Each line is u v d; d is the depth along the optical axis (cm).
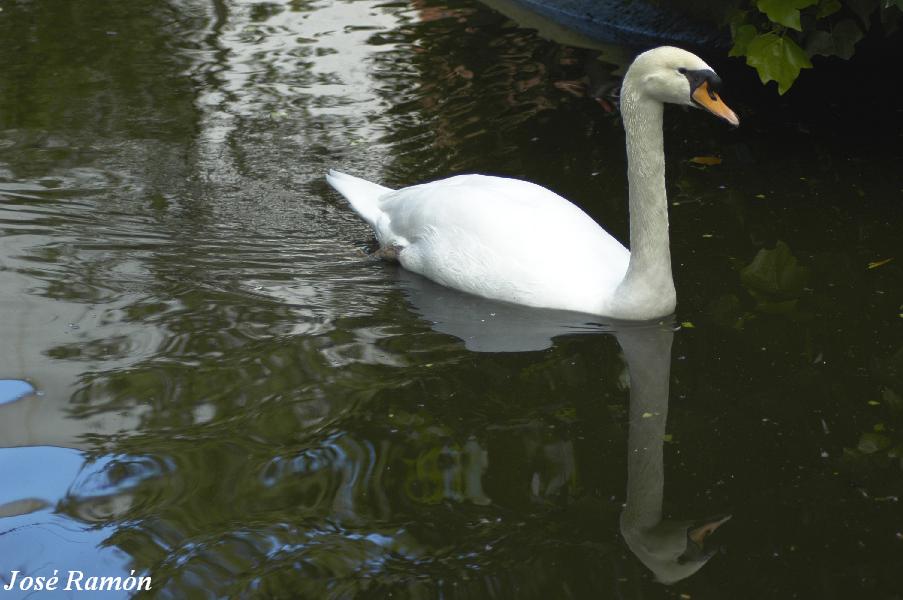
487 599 430
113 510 488
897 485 493
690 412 554
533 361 606
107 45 1092
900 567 445
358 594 434
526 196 706
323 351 619
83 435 542
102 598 438
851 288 662
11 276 703
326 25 1151
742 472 507
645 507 484
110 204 805
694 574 444
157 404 567
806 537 464
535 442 532
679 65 597
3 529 476
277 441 535
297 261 738
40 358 611
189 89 995
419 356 613
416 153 876
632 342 623
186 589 440
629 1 1123
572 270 666
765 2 775
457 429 543
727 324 635
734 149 866
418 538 467
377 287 704
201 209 801
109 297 681
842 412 548
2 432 544
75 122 933
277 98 979
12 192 815
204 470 514
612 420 549
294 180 845
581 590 435
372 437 537
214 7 1202
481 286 684
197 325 648
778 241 723
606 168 841
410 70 1034
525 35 1109
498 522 476
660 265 635
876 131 878
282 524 476
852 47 838
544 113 937
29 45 1094
